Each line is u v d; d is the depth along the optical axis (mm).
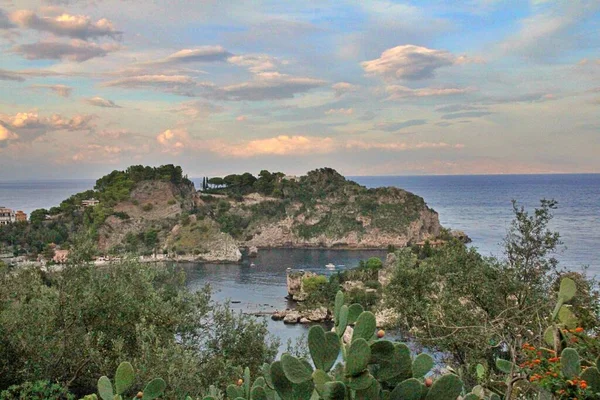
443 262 13641
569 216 182375
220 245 152375
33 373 9344
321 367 3219
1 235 134000
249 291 100125
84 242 10812
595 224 150875
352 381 3012
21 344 9461
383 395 3086
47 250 107625
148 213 169375
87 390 10227
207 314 12266
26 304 10250
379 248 174250
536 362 4172
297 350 11508
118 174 188000
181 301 11898
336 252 168125
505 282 11938
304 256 158375
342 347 3279
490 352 10242
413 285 13594
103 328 10484
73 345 10016
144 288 11617
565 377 3842
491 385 6176
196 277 119188
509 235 13094
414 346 12438
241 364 11555
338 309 3627
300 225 184625
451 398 3117
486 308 12039
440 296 12555
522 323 9031
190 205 182875
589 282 11008
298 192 195375
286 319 69500
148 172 184875
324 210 187500
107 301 10547
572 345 4590
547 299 10836
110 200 170375
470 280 12320
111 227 158500
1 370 9305
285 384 3387
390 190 188625
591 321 5949
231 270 130750
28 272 12000
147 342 9727
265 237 181625
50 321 9898
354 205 186750
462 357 11805
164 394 8766
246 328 12172
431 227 181875
